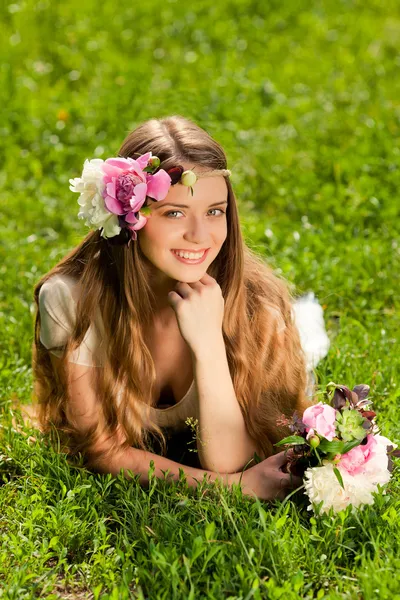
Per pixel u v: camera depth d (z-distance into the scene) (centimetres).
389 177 692
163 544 334
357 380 456
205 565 316
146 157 359
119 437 391
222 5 1109
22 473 401
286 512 345
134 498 367
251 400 400
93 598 323
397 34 1086
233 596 310
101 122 803
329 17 1123
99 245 393
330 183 713
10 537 351
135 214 354
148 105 823
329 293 549
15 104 833
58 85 919
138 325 388
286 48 1028
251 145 770
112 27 1049
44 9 1069
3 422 433
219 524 349
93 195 359
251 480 371
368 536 337
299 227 647
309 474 342
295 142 789
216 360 381
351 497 343
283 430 400
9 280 576
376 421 420
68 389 393
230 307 398
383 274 577
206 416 381
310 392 434
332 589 315
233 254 396
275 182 716
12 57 969
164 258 369
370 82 938
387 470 354
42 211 679
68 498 360
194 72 944
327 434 340
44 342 401
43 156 764
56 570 334
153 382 408
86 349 391
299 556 330
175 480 377
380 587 307
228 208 391
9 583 324
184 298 380
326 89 913
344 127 810
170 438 425
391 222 640
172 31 1045
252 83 898
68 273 403
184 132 374
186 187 360
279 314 414
